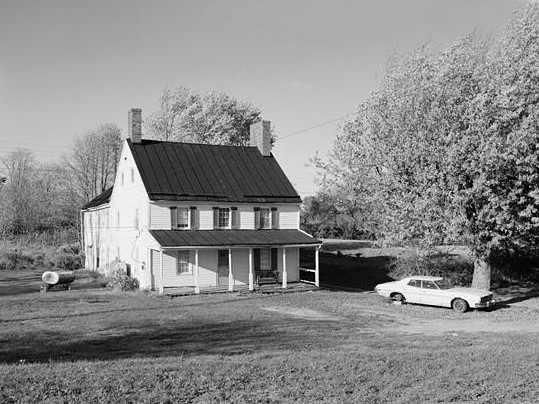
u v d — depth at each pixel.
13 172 92.56
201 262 37.75
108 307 29.02
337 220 73.75
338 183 38.19
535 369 13.44
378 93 35.91
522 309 29.67
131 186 40.25
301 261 51.81
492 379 12.48
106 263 47.16
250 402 10.45
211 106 69.25
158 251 36.72
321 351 16.44
